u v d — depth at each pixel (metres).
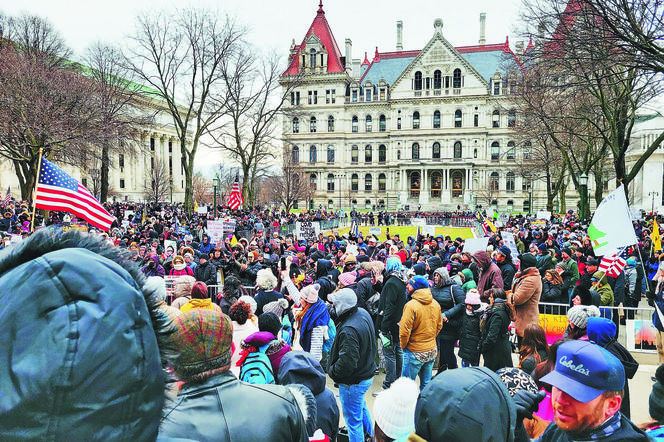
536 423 4.27
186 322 2.41
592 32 13.70
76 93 27.97
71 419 0.90
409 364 6.81
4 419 0.88
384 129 85.75
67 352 0.91
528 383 3.64
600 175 29.27
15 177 62.81
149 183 78.94
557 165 46.84
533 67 21.42
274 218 43.34
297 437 2.38
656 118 54.38
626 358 4.90
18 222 23.83
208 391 2.33
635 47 13.12
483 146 79.94
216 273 12.30
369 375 5.58
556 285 10.03
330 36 89.06
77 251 1.10
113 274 1.09
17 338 0.92
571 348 2.58
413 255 15.16
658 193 52.66
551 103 29.09
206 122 38.44
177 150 96.94
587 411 2.46
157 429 1.12
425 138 82.25
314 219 44.91
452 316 7.96
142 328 1.09
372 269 9.41
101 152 40.25
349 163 86.94
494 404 2.22
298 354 4.67
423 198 82.12
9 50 30.17
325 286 9.05
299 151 88.12
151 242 18.83
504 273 10.78
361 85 88.50
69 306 0.97
